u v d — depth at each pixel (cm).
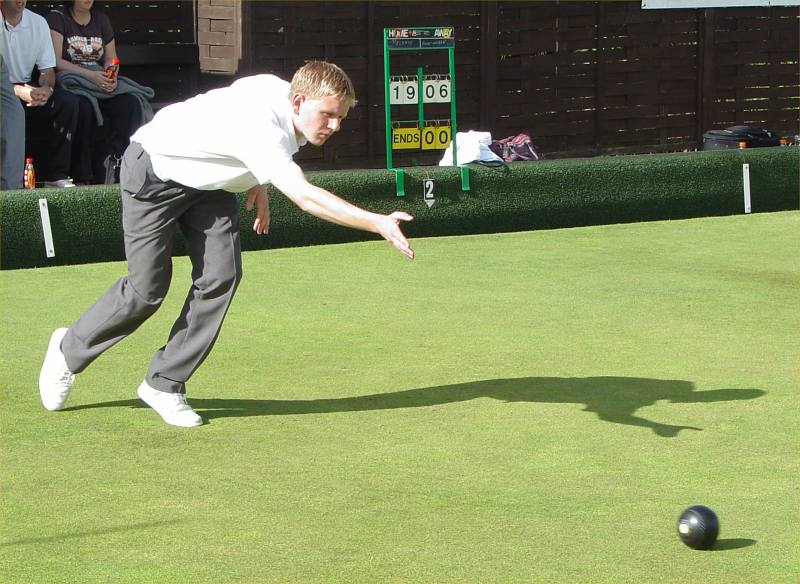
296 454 479
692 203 1122
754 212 1155
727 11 1460
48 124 1023
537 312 731
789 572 372
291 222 947
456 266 877
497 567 375
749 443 497
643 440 499
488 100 1334
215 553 384
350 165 1289
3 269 857
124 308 512
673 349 648
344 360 620
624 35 1406
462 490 441
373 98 1286
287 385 576
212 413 531
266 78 483
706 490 443
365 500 430
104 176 1070
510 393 565
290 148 481
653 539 397
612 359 626
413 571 372
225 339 659
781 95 1517
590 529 405
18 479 449
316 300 757
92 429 508
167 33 1248
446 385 577
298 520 411
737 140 1300
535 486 445
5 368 596
